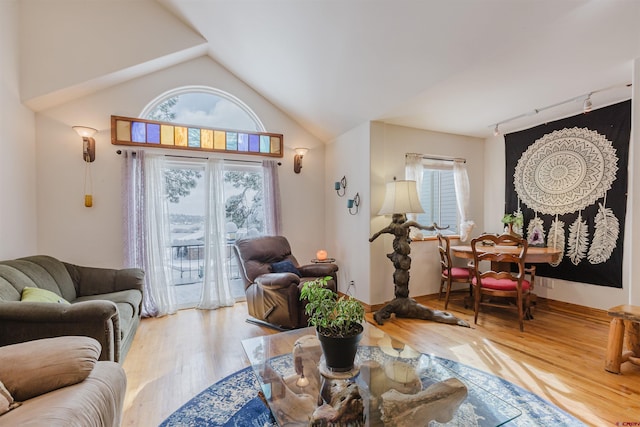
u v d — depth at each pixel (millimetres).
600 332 2973
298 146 4512
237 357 2508
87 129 3238
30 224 3035
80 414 1122
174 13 3457
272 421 1735
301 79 3502
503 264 3988
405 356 1920
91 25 3164
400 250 3443
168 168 3830
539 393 1965
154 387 2072
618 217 3215
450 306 3861
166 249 3623
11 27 2762
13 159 2754
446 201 4500
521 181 4117
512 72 2553
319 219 4617
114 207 3486
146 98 3662
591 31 1999
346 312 1593
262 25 2939
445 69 2557
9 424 1012
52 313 1730
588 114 3410
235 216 4219
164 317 3479
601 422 1689
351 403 1304
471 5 1967
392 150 3904
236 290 4273
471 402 1499
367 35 2514
